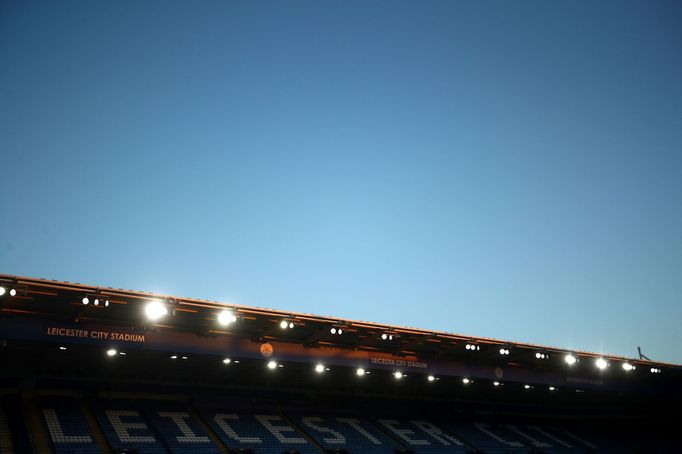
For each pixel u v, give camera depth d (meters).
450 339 44.28
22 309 32.16
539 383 53.38
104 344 33.97
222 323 34.50
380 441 49.44
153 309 31.97
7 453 32.81
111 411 41.06
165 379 45.25
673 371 59.19
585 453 58.81
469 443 54.06
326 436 47.56
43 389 40.19
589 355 51.19
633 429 74.00
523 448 56.06
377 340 43.38
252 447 42.03
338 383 53.19
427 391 58.56
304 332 40.88
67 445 35.38
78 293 30.44
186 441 40.19
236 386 48.53
